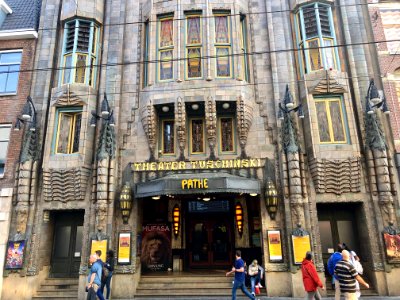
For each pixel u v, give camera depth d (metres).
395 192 12.52
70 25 15.89
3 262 13.17
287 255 12.49
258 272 12.39
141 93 14.76
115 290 12.66
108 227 13.09
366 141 13.12
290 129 13.24
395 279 11.86
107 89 14.81
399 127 13.25
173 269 15.47
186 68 14.41
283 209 12.93
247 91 14.14
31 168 14.02
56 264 14.37
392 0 14.95
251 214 15.74
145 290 13.03
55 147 14.30
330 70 13.60
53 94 14.74
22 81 15.53
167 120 14.84
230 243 15.85
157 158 14.02
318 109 13.81
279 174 13.34
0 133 15.09
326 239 13.66
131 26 15.84
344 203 13.44
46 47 15.79
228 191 12.17
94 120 14.04
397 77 13.98
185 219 16.28
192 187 12.27
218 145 14.36
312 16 14.69
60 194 13.75
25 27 16.27
